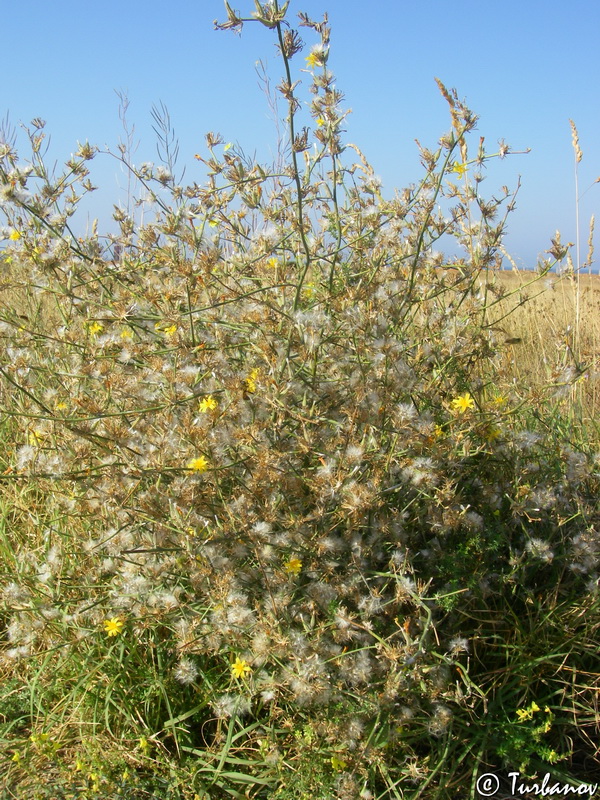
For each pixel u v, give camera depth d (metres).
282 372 2.37
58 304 3.12
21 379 2.74
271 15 2.16
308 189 2.53
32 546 3.02
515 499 2.57
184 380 2.38
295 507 2.35
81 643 2.50
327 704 2.04
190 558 2.15
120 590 2.33
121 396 2.52
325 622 2.21
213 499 2.31
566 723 2.35
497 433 2.59
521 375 3.98
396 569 2.26
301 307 2.70
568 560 2.59
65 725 2.35
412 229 2.94
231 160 2.60
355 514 2.12
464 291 2.93
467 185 2.91
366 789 2.06
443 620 2.38
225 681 2.38
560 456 2.83
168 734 2.31
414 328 2.96
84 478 2.31
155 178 3.01
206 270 2.42
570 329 2.97
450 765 2.22
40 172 2.93
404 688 2.02
